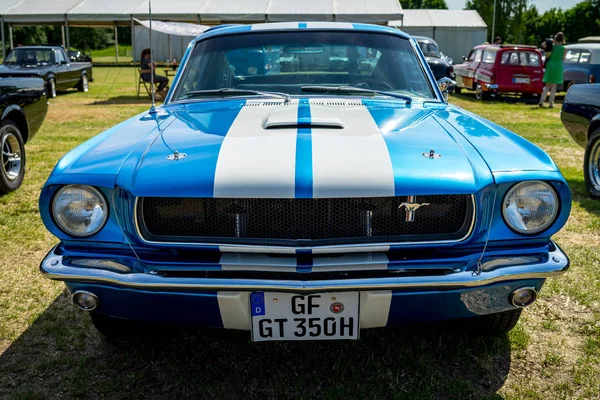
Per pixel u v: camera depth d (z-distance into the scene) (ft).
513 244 6.81
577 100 16.92
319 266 6.34
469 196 6.54
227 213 6.55
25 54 49.03
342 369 7.91
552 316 9.41
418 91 10.21
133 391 7.52
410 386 7.50
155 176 6.59
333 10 74.38
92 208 6.74
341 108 8.90
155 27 48.49
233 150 6.97
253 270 6.42
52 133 28.76
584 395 7.29
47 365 8.09
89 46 217.56
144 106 41.70
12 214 14.99
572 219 14.61
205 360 8.23
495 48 46.01
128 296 6.73
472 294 6.63
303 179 6.39
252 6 76.84
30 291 10.50
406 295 6.47
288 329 6.68
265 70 10.30
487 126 8.35
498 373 7.82
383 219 6.56
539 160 6.98
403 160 6.74
